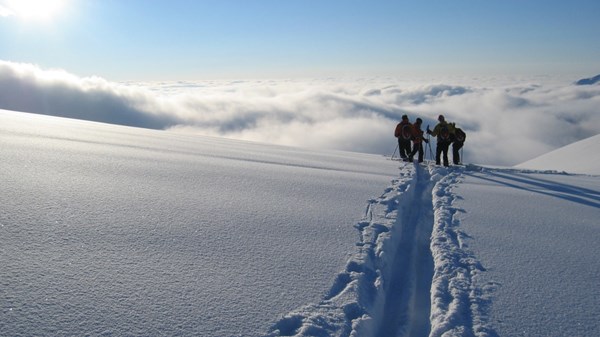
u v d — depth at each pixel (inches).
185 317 108.4
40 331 94.0
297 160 460.1
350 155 598.2
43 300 106.7
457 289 147.1
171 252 149.8
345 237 189.3
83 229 159.6
